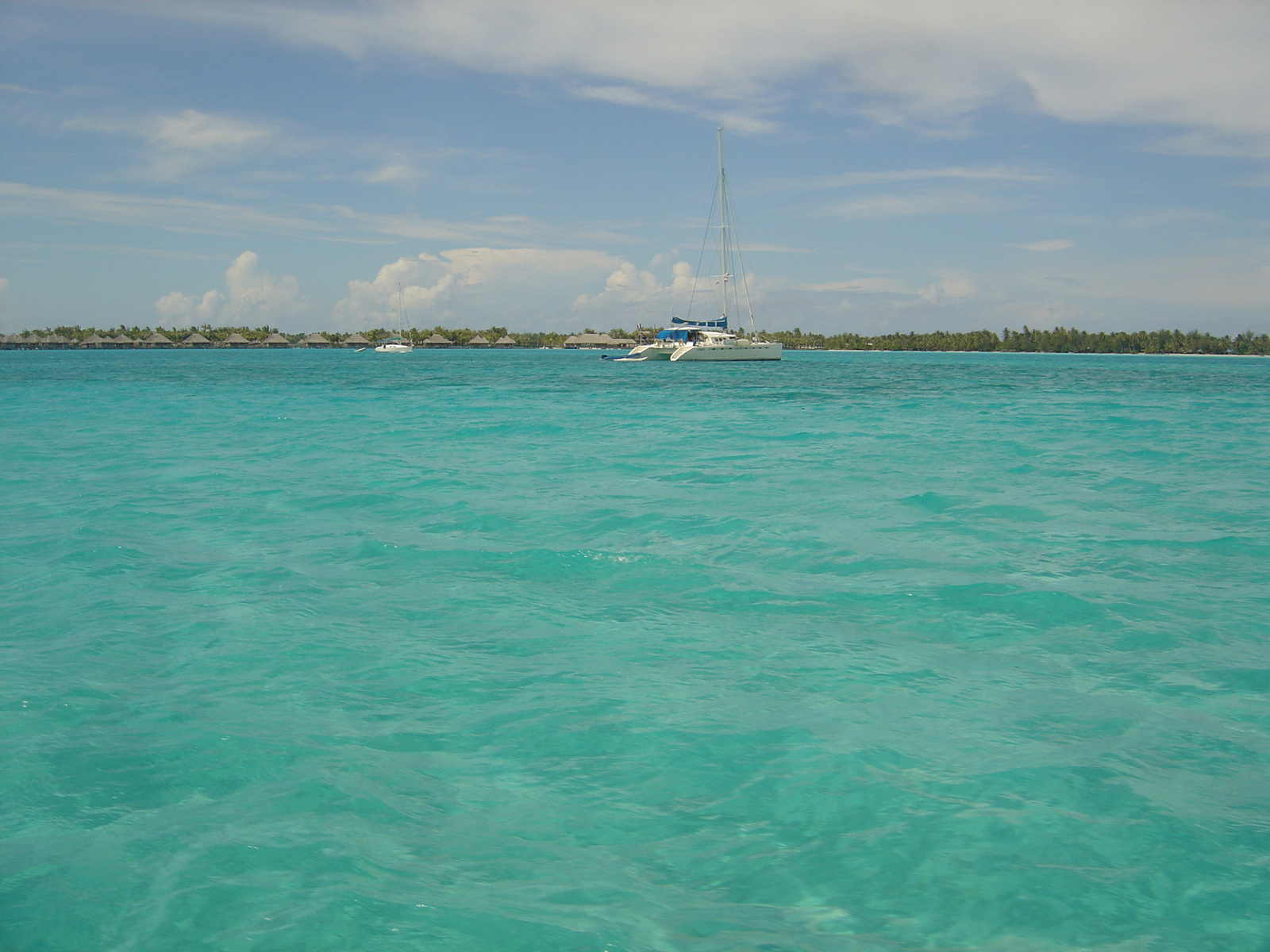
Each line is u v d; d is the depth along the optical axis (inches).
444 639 222.4
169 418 900.6
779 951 107.1
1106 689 191.0
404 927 111.0
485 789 146.9
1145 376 2223.2
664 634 227.5
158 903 114.7
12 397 1240.8
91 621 234.4
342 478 486.6
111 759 154.8
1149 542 334.0
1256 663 206.8
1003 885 121.0
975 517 381.4
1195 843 131.0
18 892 116.8
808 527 359.9
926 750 161.6
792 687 191.9
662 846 130.6
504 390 1478.8
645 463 559.5
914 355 6427.2
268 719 173.8
